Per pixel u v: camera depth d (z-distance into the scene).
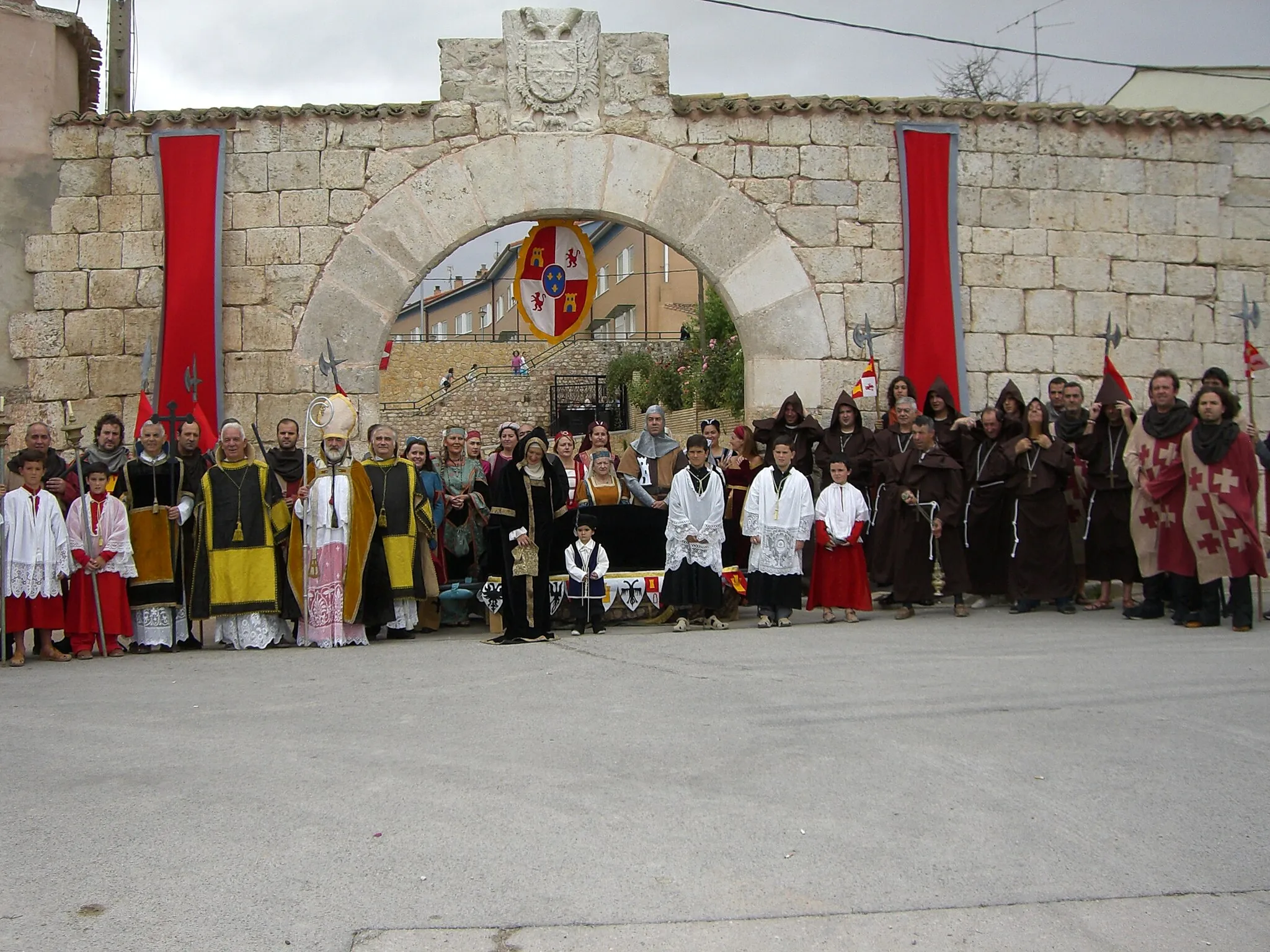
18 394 12.38
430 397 38.22
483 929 3.79
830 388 12.74
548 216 12.84
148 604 9.87
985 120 12.98
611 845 4.47
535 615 9.82
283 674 8.25
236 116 12.43
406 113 12.50
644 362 34.22
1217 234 13.34
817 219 12.80
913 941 3.70
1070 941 3.70
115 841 4.58
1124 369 13.10
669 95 12.73
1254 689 6.94
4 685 8.05
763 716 6.38
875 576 11.09
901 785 5.12
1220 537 9.53
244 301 12.42
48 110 12.53
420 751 5.78
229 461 10.01
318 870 4.27
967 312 12.89
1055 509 10.84
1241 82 17.31
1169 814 4.75
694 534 10.30
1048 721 6.19
